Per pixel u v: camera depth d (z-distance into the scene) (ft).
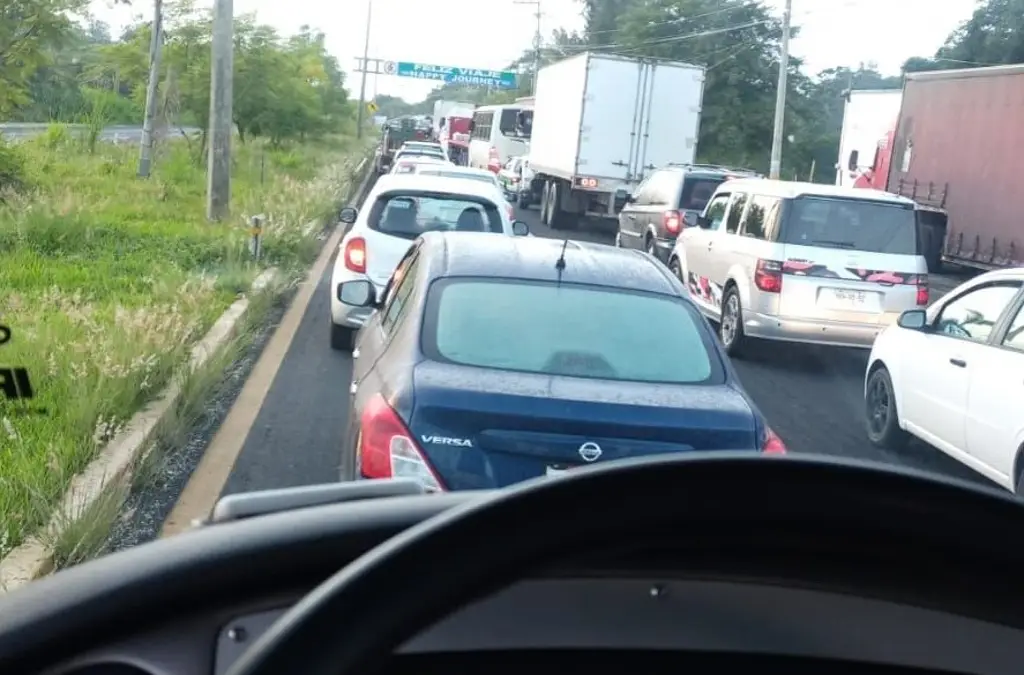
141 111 148.46
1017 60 178.19
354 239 36.81
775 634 6.66
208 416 28.86
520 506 5.52
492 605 6.41
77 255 48.60
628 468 5.73
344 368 35.24
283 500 10.33
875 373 31.40
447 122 207.72
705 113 183.73
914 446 31.32
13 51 60.13
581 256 19.60
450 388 15.38
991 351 25.80
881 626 6.61
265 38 118.83
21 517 19.16
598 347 17.02
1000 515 6.10
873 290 39.55
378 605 5.31
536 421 15.10
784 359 43.24
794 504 6.01
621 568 6.30
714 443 15.40
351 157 165.99
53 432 23.88
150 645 8.17
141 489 22.72
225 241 54.70
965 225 67.31
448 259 18.97
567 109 92.53
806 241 39.83
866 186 94.89
